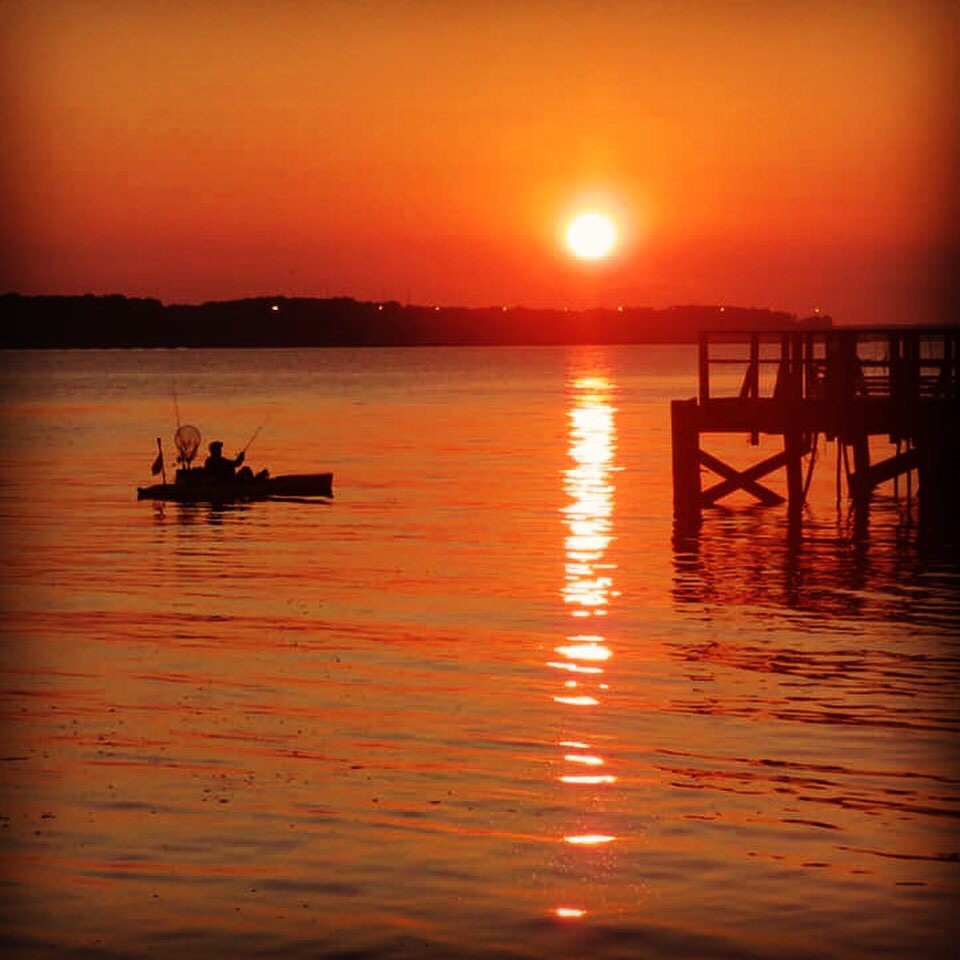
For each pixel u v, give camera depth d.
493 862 20.02
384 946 17.64
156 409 147.62
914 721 26.42
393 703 28.02
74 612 37.16
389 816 21.72
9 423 125.06
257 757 24.59
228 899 18.92
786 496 61.94
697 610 36.84
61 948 17.62
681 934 17.92
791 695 28.27
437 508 59.16
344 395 176.88
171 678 30.12
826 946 17.56
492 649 32.59
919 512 50.66
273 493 63.22
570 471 74.81
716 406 53.38
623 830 21.12
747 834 20.94
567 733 25.88
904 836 20.84
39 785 23.12
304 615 36.69
